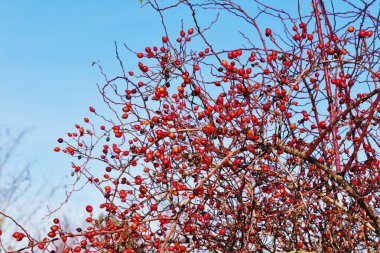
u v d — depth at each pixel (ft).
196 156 14.73
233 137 14.42
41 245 13.67
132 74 15.70
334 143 15.48
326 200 15.34
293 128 14.49
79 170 15.76
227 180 15.35
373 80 14.89
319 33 16.72
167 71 15.57
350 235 14.76
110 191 15.05
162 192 14.19
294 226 15.76
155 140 14.67
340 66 15.28
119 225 14.30
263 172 15.16
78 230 14.56
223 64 14.39
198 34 14.99
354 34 15.62
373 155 14.82
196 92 14.53
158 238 14.52
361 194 14.28
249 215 15.81
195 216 14.14
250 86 14.24
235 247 16.08
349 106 14.70
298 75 15.24
